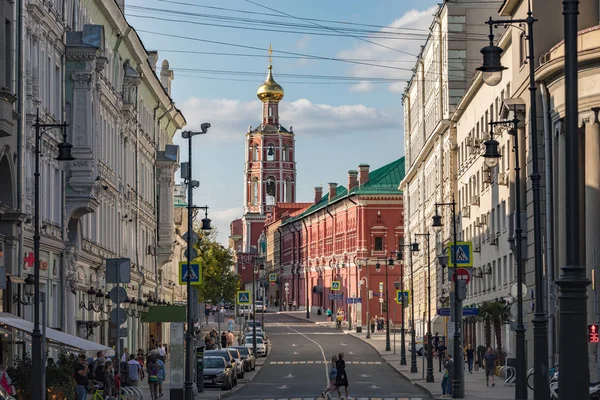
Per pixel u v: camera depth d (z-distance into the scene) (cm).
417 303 12612
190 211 5012
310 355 10644
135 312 7444
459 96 9412
